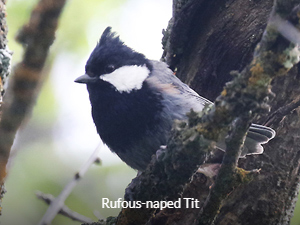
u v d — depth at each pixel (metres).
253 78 5.47
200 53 9.25
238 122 5.95
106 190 12.63
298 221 9.99
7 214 11.17
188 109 8.19
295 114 8.16
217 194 6.63
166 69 8.95
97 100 8.66
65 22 12.20
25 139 10.80
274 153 8.22
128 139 8.45
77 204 12.03
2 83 6.14
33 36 6.21
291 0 4.98
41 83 6.40
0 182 6.24
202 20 9.22
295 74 7.99
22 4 11.30
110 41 8.98
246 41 8.68
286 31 5.07
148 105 8.22
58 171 11.95
